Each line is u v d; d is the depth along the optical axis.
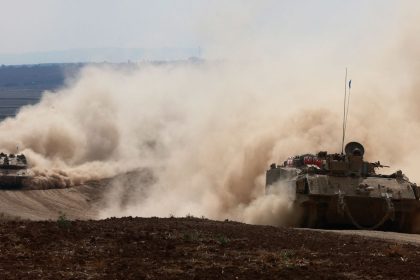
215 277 29.75
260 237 41.06
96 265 31.50
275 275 30.25
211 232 42.19
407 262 33.59
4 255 33.44
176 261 33.25
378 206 61.31
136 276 29.64
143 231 41.28
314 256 35.09
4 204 88.19
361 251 36.84
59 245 36.44
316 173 64.06
